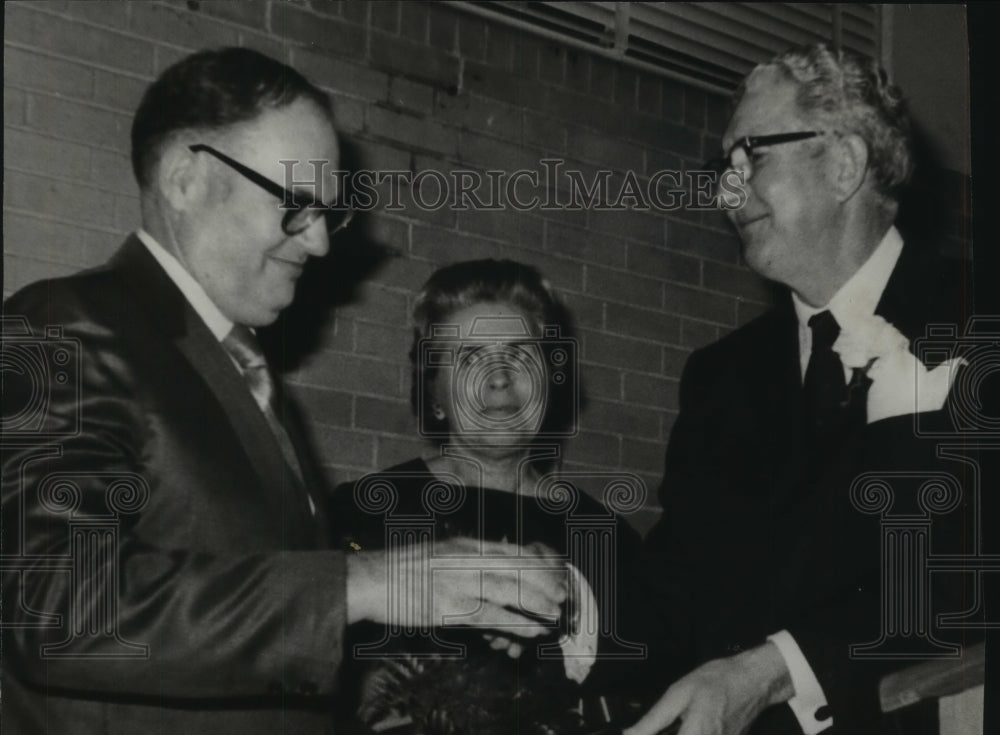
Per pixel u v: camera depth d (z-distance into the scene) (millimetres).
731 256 3902
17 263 3260
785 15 4145
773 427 3809
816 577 3729
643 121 3924
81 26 3371
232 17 3514
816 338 3877
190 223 3410
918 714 3697
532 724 3461
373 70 3639
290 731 3260
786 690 3654
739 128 3996
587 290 3754
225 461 3328
